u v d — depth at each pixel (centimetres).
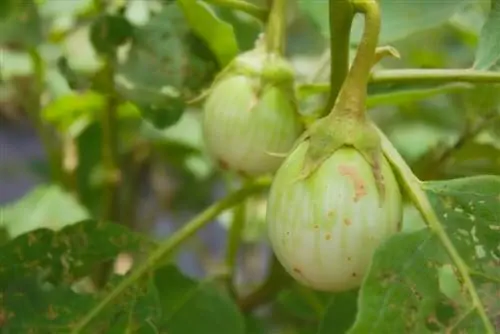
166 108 79
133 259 72
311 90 72
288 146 66
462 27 91
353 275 59
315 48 106
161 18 80
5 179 124
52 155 100
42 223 90
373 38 59
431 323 58
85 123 99
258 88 65
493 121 79
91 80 80
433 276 58
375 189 59
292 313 94
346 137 59
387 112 100
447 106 94
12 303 66
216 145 66
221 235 136
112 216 92
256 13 69
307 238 59
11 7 82
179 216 123
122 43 79
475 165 81
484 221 59
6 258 67
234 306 70
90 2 86
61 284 67
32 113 101
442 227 59
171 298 70
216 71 78
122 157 106
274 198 60
